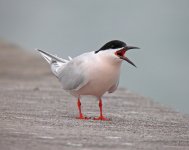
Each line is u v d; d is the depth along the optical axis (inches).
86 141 337.4
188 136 378.6
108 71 424.8
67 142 331.3
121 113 475.5
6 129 356.8
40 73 745.0
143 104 535.2
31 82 665.6
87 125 395.9
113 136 358.9
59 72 461.4
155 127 409.7
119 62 425.7
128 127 400.5
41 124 385.7
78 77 431.8
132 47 423.2
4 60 840.9
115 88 445.7
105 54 425.1
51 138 338.6
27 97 539.2
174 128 410.3
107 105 518.3
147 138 361.1
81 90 437.1
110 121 423.5
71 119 419.8
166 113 490.0
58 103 510.9
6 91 578.9
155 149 330.3
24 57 874.1
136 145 336.5
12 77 709.3
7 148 308.0
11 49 954.1
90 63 427.5
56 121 403.9
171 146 342.0
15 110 451.8
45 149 311.6
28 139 331.6
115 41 425.4
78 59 439.5
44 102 512.1
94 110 484.1
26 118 410.0
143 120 440.5
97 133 365.7
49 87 620.4
